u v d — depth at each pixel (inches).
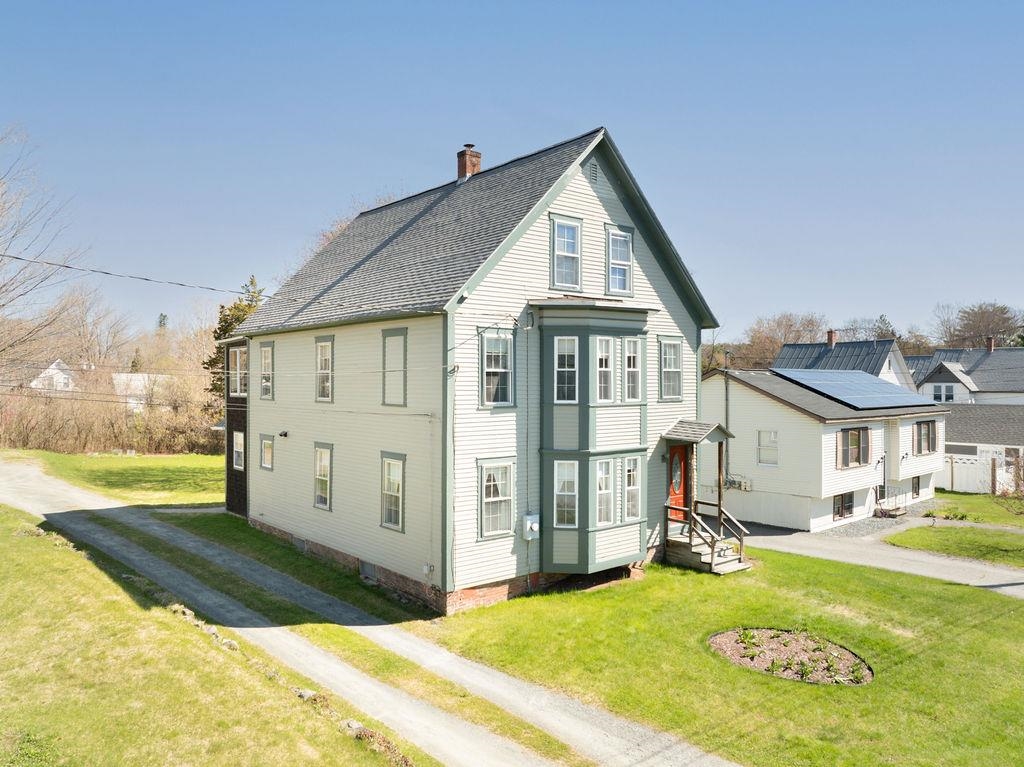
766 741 436.1
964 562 883.4
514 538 702.5
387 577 732.0
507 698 489.4
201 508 1199.6
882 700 491.8
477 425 670.5
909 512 1259.2
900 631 624.7
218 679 470.6
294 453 912.3
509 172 834.8
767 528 1108.5
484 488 676.7
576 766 406.0
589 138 758.5
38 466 1579.7
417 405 688.4
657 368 848.3
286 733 408.8
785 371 1301.7
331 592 720.3
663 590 728.3
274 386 960.9
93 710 422.3
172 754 381.1
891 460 1254.9
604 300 768.9
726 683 515.2
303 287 997.8
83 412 2021.4
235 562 830.5
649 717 465.1
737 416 1169.4
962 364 2391.7
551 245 737.0
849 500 1170.6
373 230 1011.3
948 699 494.6
